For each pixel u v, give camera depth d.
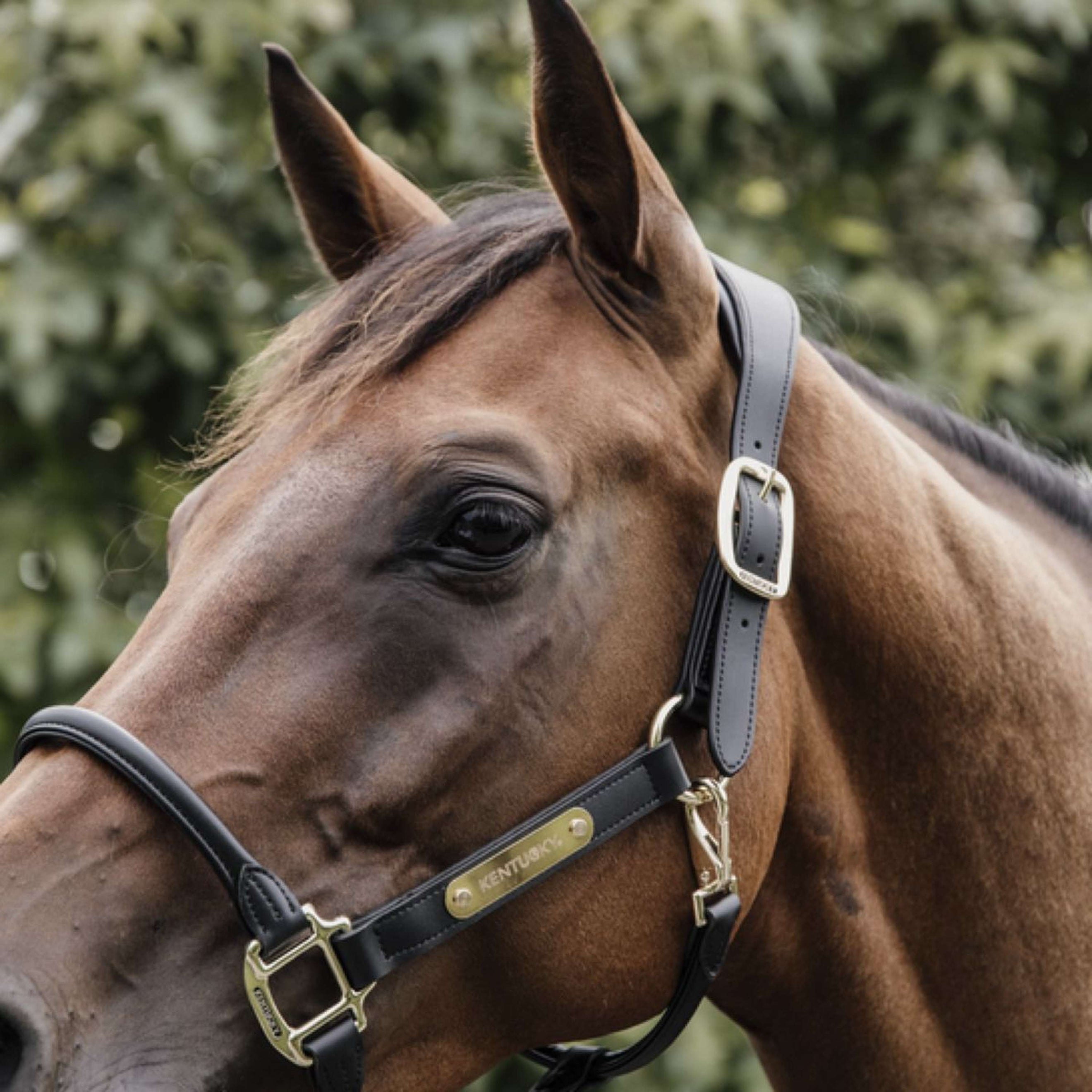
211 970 1.38
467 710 1.42
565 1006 1.51
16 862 1.33
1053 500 1.94
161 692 1.39
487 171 3.78
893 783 1.68
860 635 1.64
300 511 1.43
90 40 3.55
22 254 3.53
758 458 1.56
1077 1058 1.71
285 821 1.38
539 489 1.43
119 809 1.36
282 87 1.80
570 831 1.46
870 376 1.90
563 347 1.52
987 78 3.82
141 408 3.75
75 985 1.31
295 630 1.41
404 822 1.41
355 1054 1.40
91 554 3.54
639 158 1.53
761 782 1.56
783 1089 1.81
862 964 1.69
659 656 1.51
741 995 1.74
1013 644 1.71
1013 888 1.69
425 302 1.53
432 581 1.42
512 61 3.83
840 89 4.04
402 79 3.76
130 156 3.63
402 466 1.42
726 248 3.72
